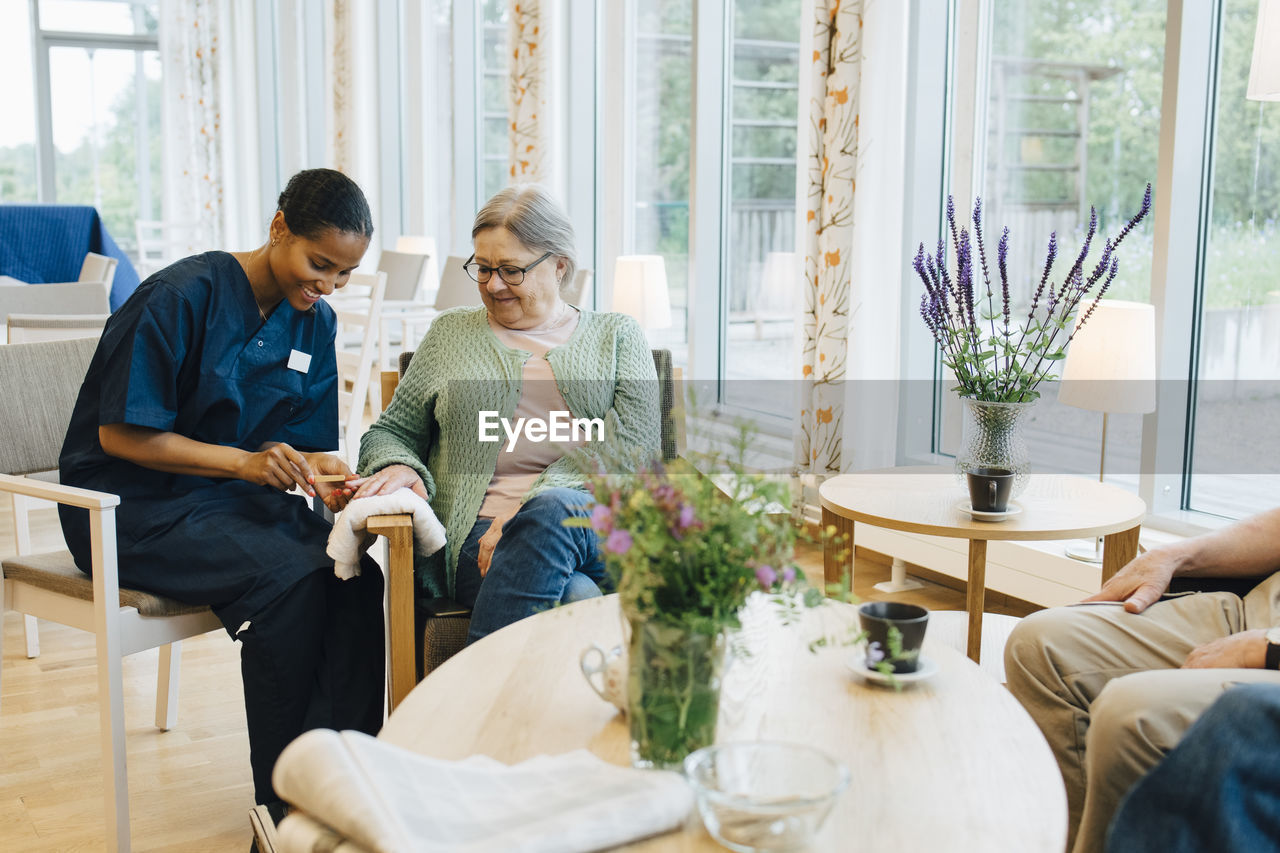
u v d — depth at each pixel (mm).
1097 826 1392
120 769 1839
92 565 1825
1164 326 2848
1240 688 1242
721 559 1063
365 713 2021
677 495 1068
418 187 6570
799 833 935
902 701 1249
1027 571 2924
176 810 2076
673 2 4477
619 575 1104
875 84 3221
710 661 1079
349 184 2018
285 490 2045
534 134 4871
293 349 2139
